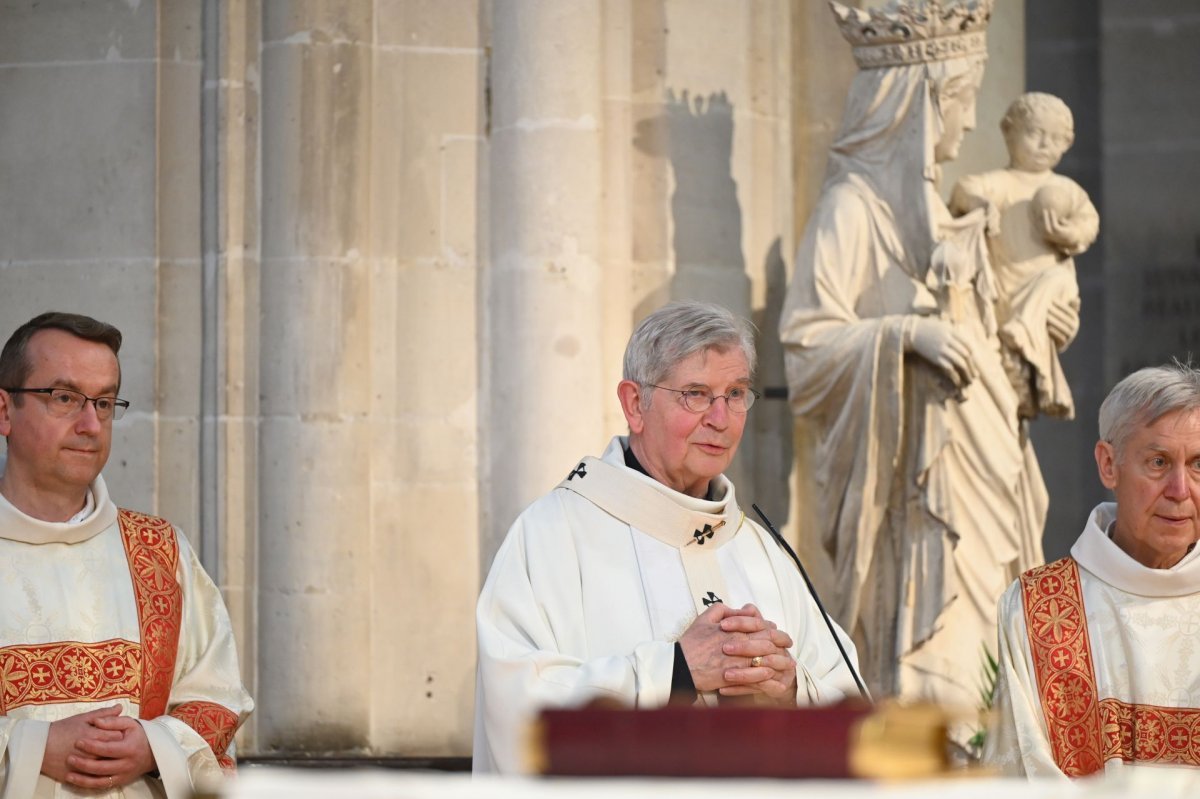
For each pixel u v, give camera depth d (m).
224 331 18.89
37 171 19.27
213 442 18.89
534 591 10.67
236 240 19.00
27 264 19.22
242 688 11.82
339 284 18.70
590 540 10.88
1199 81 25.19
